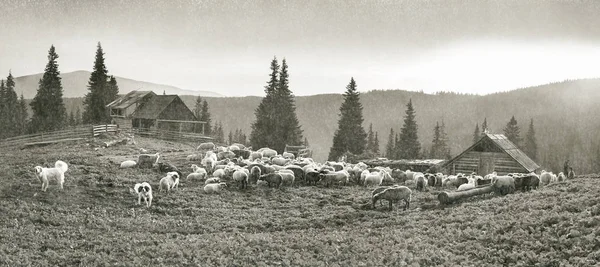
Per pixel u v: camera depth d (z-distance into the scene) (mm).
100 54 101875
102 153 46281
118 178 32812
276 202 30531
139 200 27375
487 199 28484
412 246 19188
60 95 93500
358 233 22125
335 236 21422
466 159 59406
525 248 17797
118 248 19016
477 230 20562
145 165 38375
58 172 28422
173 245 19516
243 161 42125
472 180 34969
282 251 19094
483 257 17562
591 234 17625
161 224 23734
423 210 27422
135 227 22969
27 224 22172
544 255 16828
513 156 56844
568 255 16672
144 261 17438
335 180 37250
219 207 28281
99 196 28328
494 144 57969
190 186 33438
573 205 21906
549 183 34281
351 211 27578
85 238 20516
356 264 17328
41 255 17703
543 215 21156
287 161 45250
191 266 17047
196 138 76000
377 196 28234
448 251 18500
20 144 53094
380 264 17125
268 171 38531
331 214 27016
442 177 41969
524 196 26719
